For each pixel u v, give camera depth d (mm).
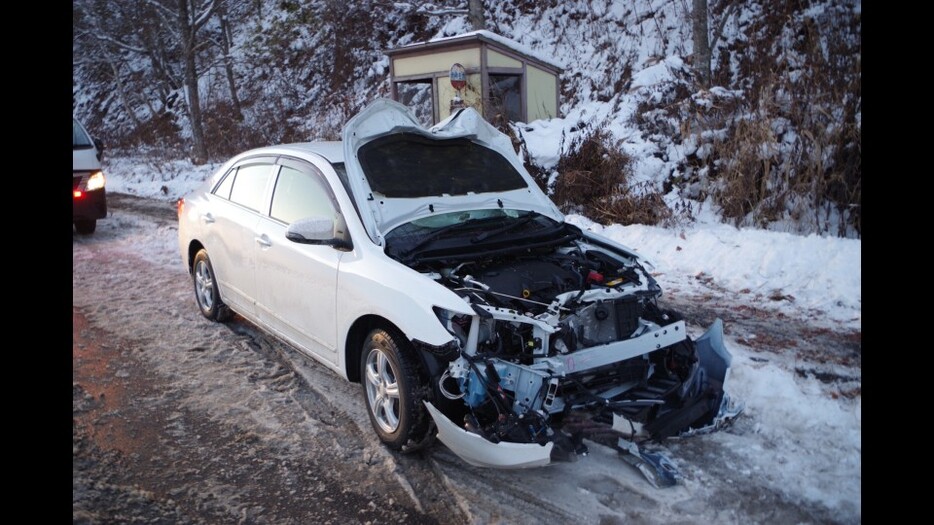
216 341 5836
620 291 3963
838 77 9125
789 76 9961
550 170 10273
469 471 3783
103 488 3613
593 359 3625
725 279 7172
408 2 19250
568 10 17453
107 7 23672
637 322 3930
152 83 28719
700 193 9438
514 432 3365
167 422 4402
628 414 3682
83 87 33281
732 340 5531
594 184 9719
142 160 21703
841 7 10555
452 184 4750
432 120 12531
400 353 3770
